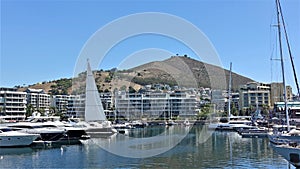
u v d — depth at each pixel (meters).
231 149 50.47
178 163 38.41
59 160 42.62
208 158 41.66
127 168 36.03
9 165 39.94
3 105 148.12
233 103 155.88
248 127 85.06
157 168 35.84
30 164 40.44
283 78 51.53
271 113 95.12
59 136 61.22
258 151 48.44
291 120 72.62
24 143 55.75
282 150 35.69
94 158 42.75
